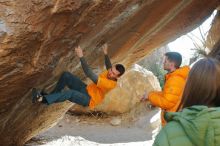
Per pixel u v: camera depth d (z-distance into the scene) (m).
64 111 8.16
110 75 5.38
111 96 13.84
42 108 6.91
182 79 4.72
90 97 5.39
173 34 7.32
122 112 13.98
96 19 4.45
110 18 4.74
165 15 5.99
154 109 14.38
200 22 7.65
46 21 3.85
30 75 4.45
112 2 4.28
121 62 7.32
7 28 3.63
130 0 4.54
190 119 2.06
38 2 3.63
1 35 3.64
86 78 6.71
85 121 13.35
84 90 5.45
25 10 3.62
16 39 3.75
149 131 13.13
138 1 4.79
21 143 8.17
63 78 5.43
